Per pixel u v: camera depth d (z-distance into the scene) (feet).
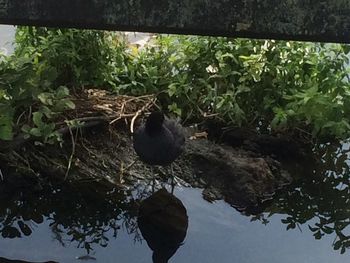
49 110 10.96
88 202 11.24
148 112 12.41
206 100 12.48
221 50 12.73
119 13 6.92
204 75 12.80
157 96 12.85
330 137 12.64
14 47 14.40
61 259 10.02
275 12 6.90
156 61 13.23
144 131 10.66
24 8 6.91
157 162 10.78
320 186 11.58
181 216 10.81
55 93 11.40
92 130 11.92
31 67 11.07
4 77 10.86
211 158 11.51
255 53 12.67
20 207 11.15
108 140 11.90
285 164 12.00
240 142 12.30
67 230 10.85
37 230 10.82
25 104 11.10
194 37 13.02
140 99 12.56
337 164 12.07
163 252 10.17
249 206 10.99
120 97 12.52
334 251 10.33
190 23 6.93
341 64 12.44
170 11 6.91
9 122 10.41
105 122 12.00
